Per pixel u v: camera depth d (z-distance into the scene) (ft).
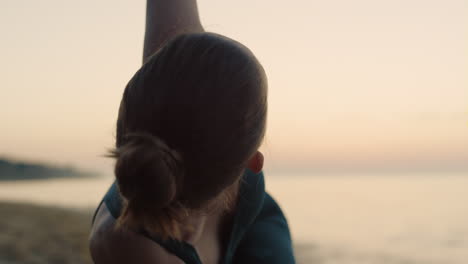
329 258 122.72
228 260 3.14
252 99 2.46
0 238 51.72
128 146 2.28
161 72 2.39
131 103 2.43
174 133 2.32
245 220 3.21
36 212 86.22
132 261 2.59
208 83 2.36
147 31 3.53
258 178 3.33
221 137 2.37
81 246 55.36
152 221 2.27
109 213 2.70
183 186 2.36
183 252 2.66
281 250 3.24
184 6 3.51
